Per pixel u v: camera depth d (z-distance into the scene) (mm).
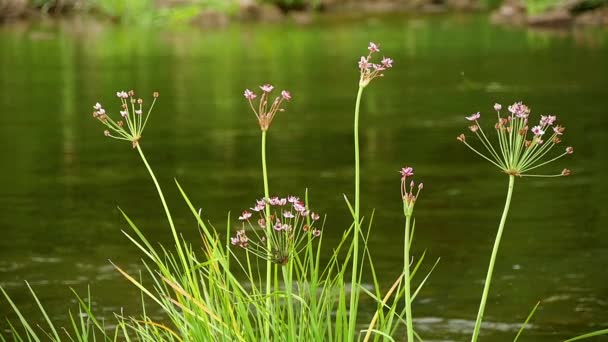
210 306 3791
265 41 24969
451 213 8180
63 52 22438
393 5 36219
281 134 11984
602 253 6988
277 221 3631
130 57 21406
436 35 25875
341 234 7484
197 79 17500
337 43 24094
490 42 23797
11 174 9922
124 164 10305
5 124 13062
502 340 5371
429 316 5738
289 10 33781
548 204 8477
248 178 9523
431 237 7457
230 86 16578
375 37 25578
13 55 21844
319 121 12945
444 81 16875
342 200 8594
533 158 3451
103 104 14648
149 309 5824
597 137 11484
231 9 32125
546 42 23516
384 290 6199
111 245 7277
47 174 9883
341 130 12203
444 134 11828
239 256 6816
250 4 32281
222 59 20859
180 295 3824
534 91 15391
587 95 14797
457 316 5738
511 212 8219
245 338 3695
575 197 8703
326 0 35562
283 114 13625
